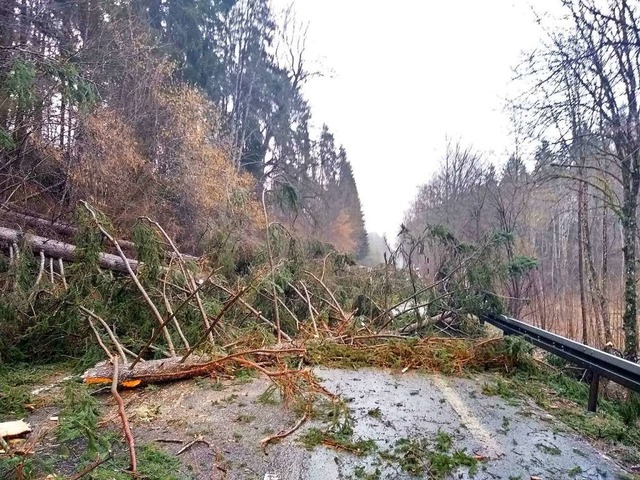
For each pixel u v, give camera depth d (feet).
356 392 12.32
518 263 20.94
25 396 10.63
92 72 25.76
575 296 36.60
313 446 8.80
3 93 16.99
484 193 43.24
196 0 60.70
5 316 13.50
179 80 49.24
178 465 7.79
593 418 11.43
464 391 12.99
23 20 23.95
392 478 7.71
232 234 22.27
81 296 14.35
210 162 36.73
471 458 8.48
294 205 26.13
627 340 20.61
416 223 83.35
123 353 12.81
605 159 23.07
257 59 74.79
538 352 19.03
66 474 7.26
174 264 17.75
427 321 20.65
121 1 34.73
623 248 21.34
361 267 26.66
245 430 9.43
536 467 8.40
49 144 22.89
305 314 20.80
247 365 13.06
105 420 9.57
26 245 16.02
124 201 26.37
